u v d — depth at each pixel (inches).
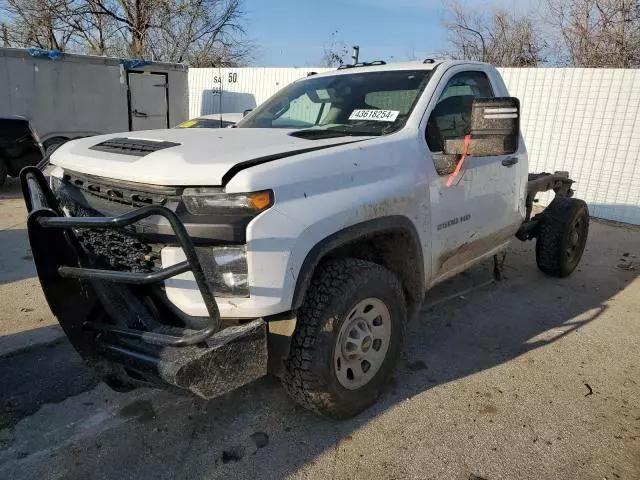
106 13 946.7
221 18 1005.8
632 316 180.4
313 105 147.7
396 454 105.3
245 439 109.3
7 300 175.5
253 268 87.8
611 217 371.9
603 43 662.5
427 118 131.6
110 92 517.0
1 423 112.7
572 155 383.9
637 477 100.4
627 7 636.7
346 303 103.3
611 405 124.7
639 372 141.1
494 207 157.2
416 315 132.9
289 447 107.0
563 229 205.9
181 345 87.4
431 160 127.6
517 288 205.5
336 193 101.0
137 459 102.9
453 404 123.1
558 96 383.6
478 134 114.4
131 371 102.0
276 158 96.2
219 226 87.2
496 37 773.3
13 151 381.7
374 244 122.9
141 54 976.9
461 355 148.3
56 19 933.2
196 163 91.4
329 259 111.7
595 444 109.9
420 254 124.7
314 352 100.6
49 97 471.2
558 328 168.4
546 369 141.2
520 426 115.3
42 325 157.5
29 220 95.3
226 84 632.4
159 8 957.2
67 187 111.1
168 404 121.0
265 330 93.0
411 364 142.2
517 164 169.5
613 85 360.8
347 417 114.0
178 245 90.9
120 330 99.0
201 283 81.5
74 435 109.5
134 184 96.3
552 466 103.0
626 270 237.0
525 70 393.4
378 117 133.1
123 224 77.3
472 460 104.0
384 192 110.3
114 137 120.5
